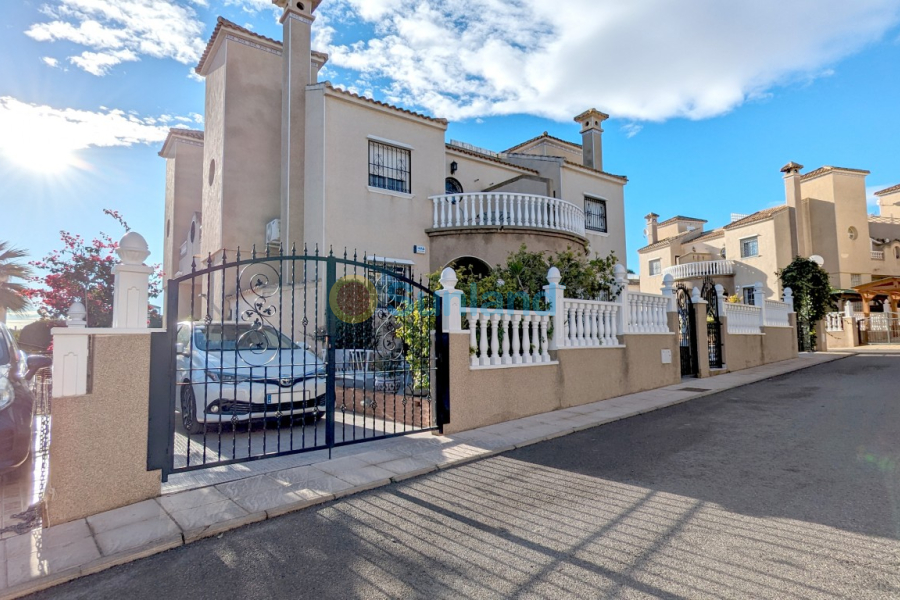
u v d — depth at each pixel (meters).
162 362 4.43
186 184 20.62
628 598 2.66
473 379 6.86
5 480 5.09
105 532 3.63
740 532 3.42
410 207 14.41
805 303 20.52
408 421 7.43
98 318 16.83
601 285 9.65
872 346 22.06
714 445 5.78
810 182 30.17
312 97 13.45
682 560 3.05
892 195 34.81
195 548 3.46
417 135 14.82
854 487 4.21
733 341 13.69
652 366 10.23
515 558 3.16
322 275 12.45
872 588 2.66
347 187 13.30
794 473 4.65
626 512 3.85
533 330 7.89
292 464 5.27
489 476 4.89
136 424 4.24
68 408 3.92
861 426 6.42
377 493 4.47
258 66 15.85
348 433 6.85
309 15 14.16
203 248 16.92
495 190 16.61
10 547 3.43
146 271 4.39
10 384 4.80
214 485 4.62
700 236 36.66
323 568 3.12
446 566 3.09
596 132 22.23
